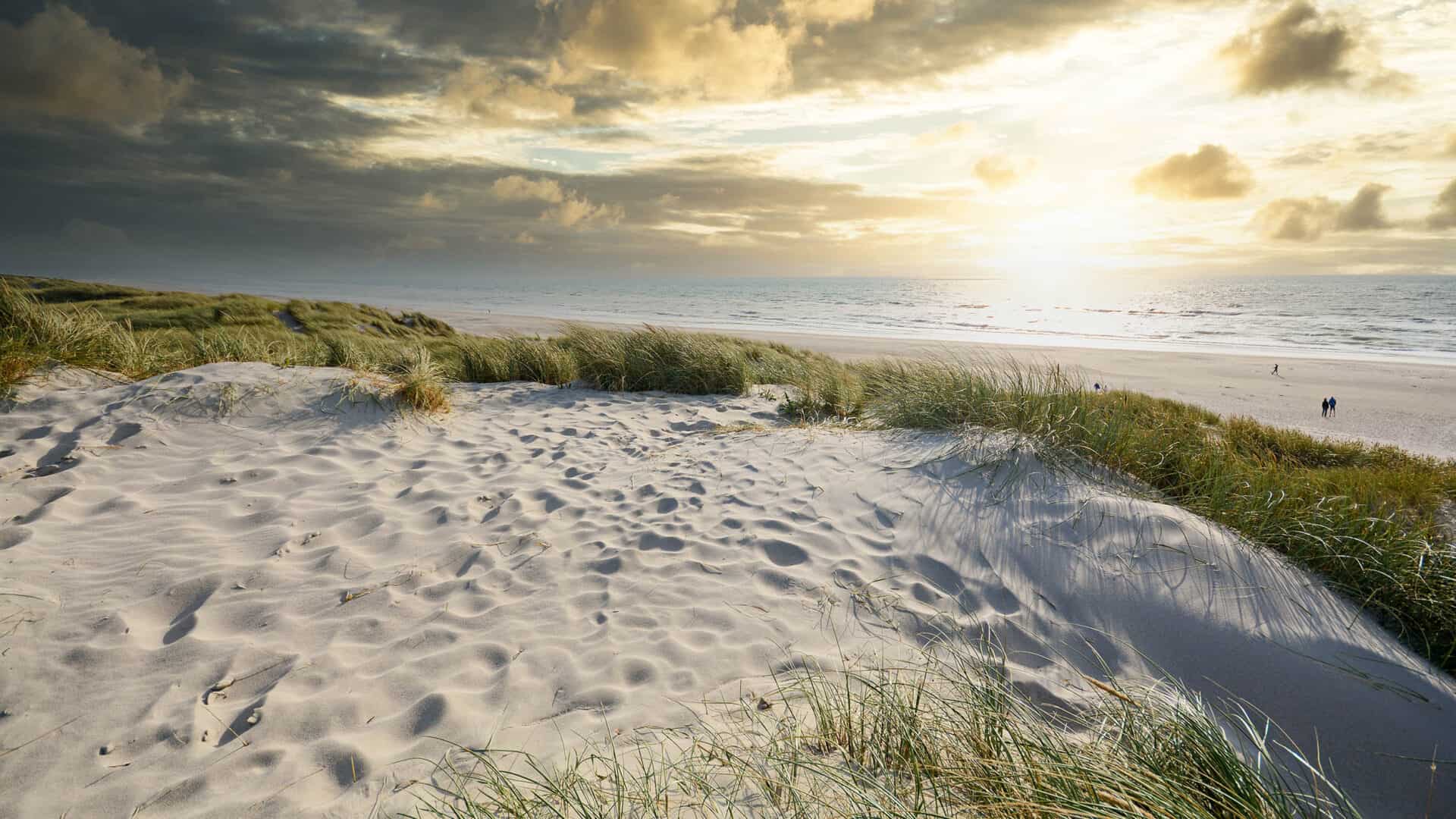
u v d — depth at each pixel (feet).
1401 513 14.74
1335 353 122.52
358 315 71.31
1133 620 11.34
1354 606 11.60
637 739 7.86
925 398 20.59
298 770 7.34
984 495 15.06
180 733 7.80
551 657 9.67
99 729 7.80
